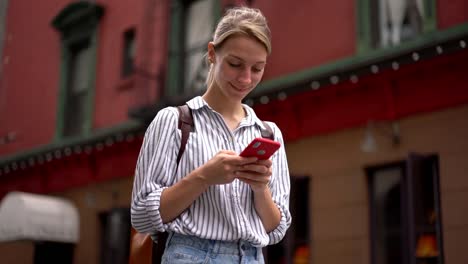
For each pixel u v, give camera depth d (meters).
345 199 9.42
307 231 9.84
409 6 9.45
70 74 14.86
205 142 2.38
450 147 8.47
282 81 10.44
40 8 15.84
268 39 2.30
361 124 9.46
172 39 12.78
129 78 13.27
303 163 10.05
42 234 12.88
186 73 12.59
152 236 2.44
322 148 9.87
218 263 2.28
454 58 8.45
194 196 2.21
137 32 13.45
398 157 8.95
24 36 16.09
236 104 2.50
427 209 8.59
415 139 8.84
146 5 13.34
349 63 9.63
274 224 2.43
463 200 8.20
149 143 2.37
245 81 2.30
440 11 8.94
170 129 2.37
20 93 15.77
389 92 9.12
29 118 15.36
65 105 14.58
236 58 2.27
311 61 10.29
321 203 9.67
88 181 13.73
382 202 9.16
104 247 13.23
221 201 2.30
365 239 9.07
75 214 13.62
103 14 14.30
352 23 9.89
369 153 9.28
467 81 8.44
